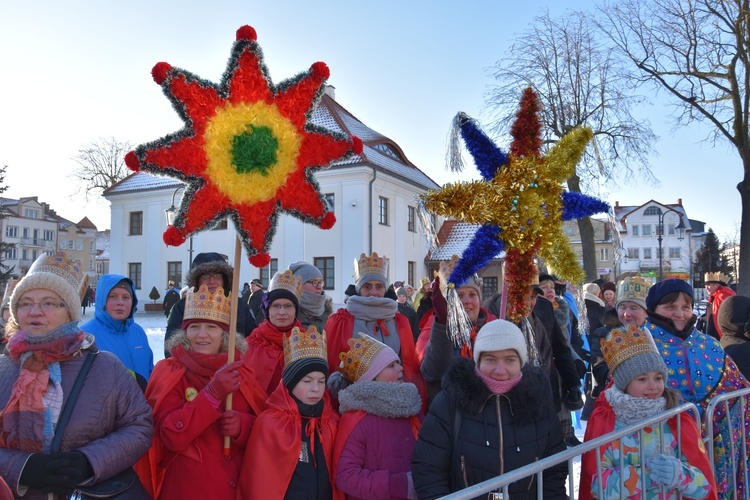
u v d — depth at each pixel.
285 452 2.70
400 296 8.89
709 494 2.71
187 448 2.72
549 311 4.21
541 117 3.12
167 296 13.62
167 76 2.69
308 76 2.97
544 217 2.95
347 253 22.17
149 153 2.66
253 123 2.80
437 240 2.95
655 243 62.12
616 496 2.74
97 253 72.38
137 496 2.43
